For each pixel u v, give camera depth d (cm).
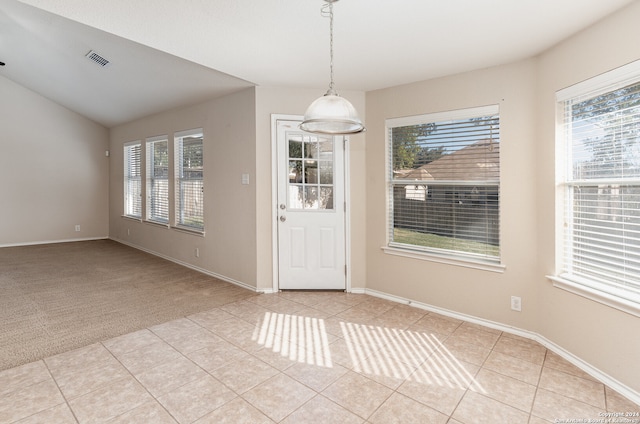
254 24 239
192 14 227
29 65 512
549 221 267
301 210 396
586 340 234
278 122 390
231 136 424
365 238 393
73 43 387
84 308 347
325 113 184
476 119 316
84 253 605
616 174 221
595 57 224
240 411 191
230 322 315
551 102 262
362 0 207
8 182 641
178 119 518
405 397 205
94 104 600
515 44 259
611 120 224
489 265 303
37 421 182
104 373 229
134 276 465
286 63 311
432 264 340
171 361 245
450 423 182
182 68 368
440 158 338
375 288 387
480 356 255
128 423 181
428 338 284
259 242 397
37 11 334
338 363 244
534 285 283
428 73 323
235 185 422
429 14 221
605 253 229
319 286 400
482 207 315
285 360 248
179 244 532
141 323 312
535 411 193
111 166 731
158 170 592
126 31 251
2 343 271
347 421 183
